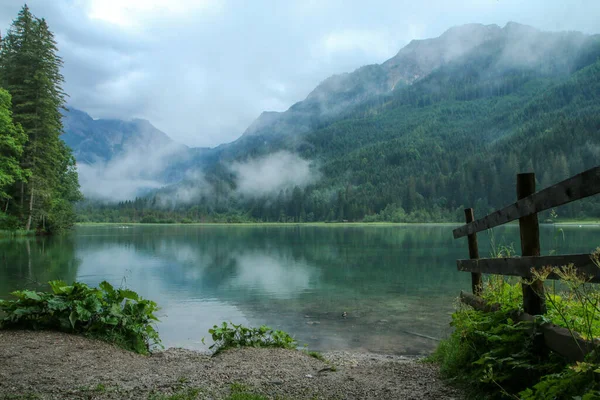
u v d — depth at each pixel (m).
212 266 21.72
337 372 4.73
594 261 2.57
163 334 8.75
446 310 11.26
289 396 3.82
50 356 4.87
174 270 19.75
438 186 175.75
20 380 4.03
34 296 5.98
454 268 21.02
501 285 4.43
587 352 2.67
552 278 3.08
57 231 44.97
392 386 4.11
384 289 14.71
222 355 5.57
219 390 3.95
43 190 37.66
